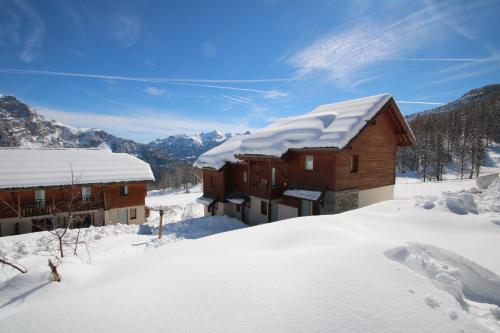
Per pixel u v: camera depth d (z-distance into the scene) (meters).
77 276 5.44
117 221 23.67
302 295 3.35
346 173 16.02
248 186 19.69
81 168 22.64
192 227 18.27
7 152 22.88
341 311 3.02
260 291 3.53
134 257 6.75
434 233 6.42
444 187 33.91
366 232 6.49
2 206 19.25
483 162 64.94
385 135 18.56
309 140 15.95
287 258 4.46
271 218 19.64
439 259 4.16
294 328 2.85
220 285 3.76
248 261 4.50
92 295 3.80
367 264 3.90
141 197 24.73
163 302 3.49
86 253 9.72
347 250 4.44
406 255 4.12
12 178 19.59
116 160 24.94
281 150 16.67
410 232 6.55
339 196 15.59
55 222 20.91
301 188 17.05
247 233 7.21
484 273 3.87
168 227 18.02
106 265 6.30
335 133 15.00
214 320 3.08
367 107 16.09
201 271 4.27
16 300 4.72
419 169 65.81
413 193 28.62
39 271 5.53
